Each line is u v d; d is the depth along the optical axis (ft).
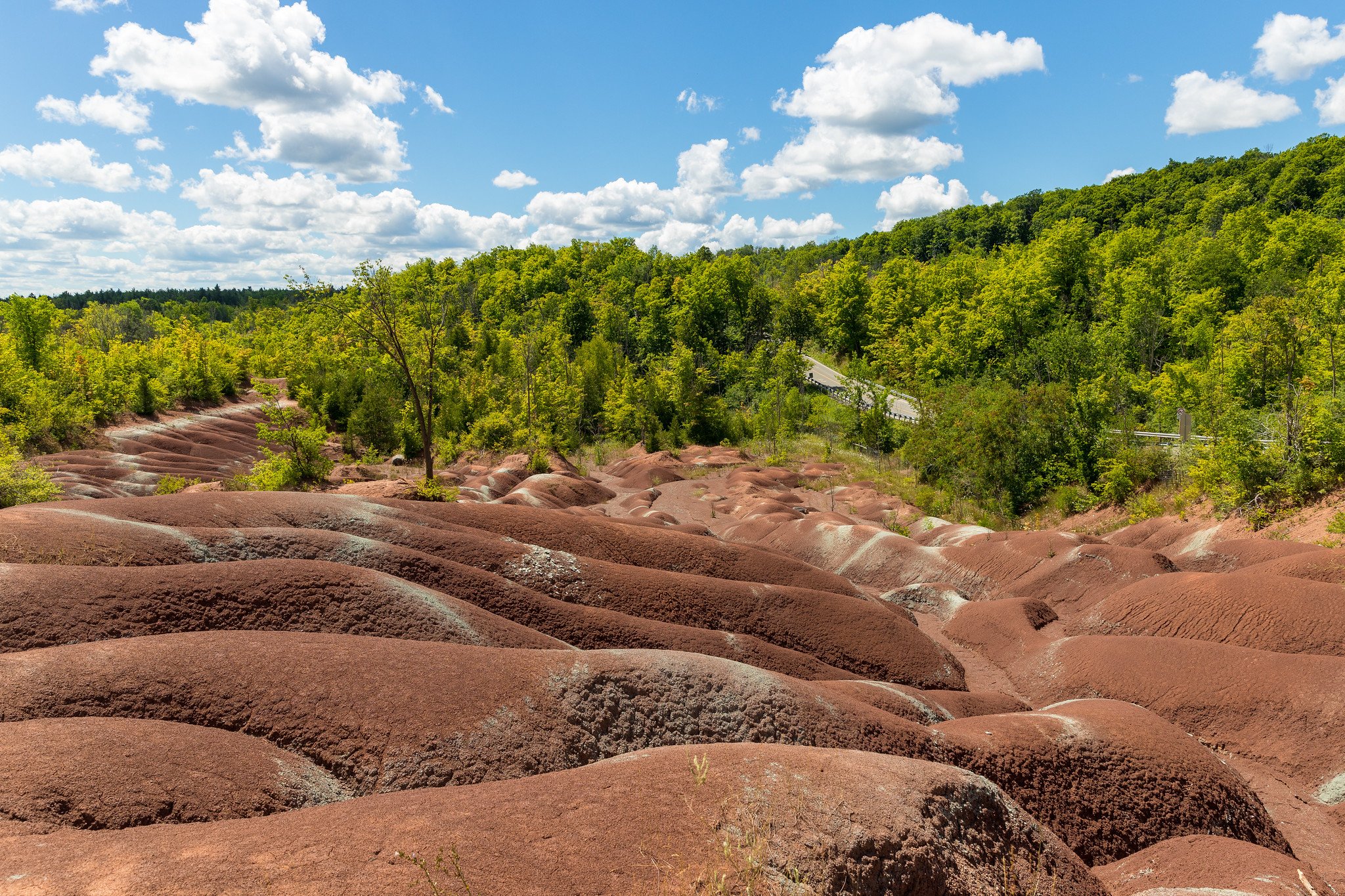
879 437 164.35
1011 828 22.65
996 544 75.92
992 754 33.27
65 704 25.45
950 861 20.12
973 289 278.26
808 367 238.68
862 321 305.94
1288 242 215.51
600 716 30.45
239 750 24.81
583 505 115.44
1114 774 33.17
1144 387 151.94
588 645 44.04
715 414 198.08
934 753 32.91
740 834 19.02
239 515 50.31
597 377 226.79
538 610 45.09
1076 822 31.45
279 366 269.03
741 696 33.45
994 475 111.14
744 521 104.17
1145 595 56.70
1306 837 34.35
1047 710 39.09
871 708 35.96
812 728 32.68
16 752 21.76
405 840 18.34
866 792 21.42
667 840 18.71
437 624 37.32
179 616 33.81
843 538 85.40
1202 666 45.60
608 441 204.74
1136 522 85.71
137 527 42.52
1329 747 38.11
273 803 23.09
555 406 192.13
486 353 257.14
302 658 29.68
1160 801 32.32
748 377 256.93
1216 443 77.82
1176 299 206.69
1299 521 65.51
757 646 47.11
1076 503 100.42
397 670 30.04
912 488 122.93
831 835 19.36
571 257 492.95
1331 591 47.67
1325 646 44.78
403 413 167.12
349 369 197.88
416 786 25.58
